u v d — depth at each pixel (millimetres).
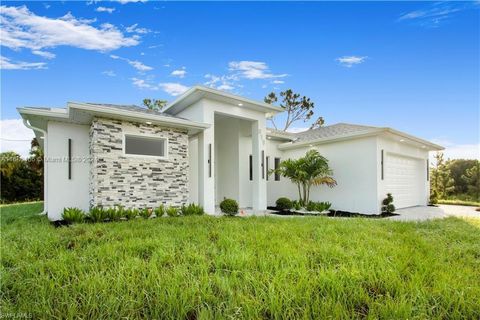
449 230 5816
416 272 2918
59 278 2816
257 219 7535
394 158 12695
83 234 5016
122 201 8250
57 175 8570
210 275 2963
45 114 8055
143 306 2352
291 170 11984
